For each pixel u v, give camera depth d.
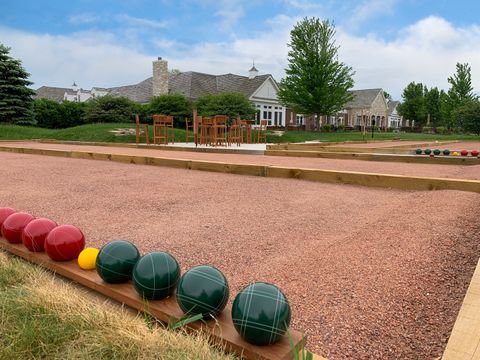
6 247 2.38
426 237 2.73
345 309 1.77
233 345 1.34
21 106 23.20
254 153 11.23
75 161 8.48
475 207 3.58
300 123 39.88
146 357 1.28
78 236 2.14
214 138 15.16
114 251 1.81
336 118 46.38
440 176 5.75
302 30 26.72
